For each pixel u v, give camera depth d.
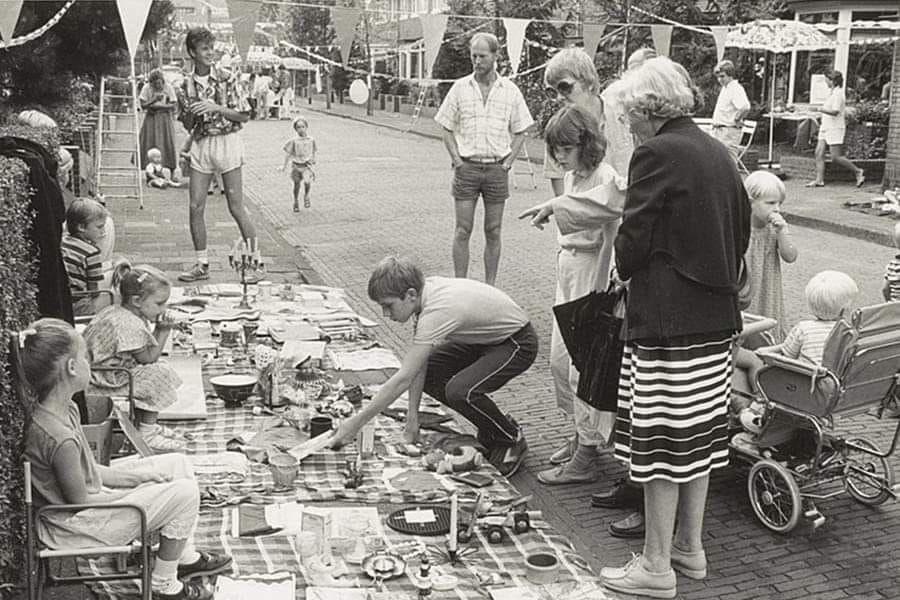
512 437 6.29
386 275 5.73
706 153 4.54
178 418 6.61
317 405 6.73
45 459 4.07
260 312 9.20
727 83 18.44
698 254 4.50
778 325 6.42
